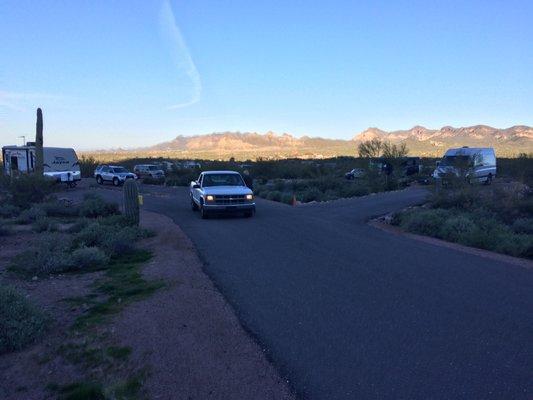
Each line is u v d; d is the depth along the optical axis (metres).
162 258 11.58
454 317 7.16
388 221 18.80
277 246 12.94
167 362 5.73
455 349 5.97
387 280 9.33
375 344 6.14
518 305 7.75
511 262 11.43
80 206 23.00
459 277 9.62
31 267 10.35
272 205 26.36
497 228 15.72
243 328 6.77
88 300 8.25
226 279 9.43
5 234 16.14
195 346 6.16
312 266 10.53
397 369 5.43
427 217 16.55
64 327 6.99
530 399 4.75
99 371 5.60
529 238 13.54
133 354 5.98
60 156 43.94
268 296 8.28
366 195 34.03
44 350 6.25
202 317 7.23
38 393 5.19
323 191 38.97
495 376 5.24
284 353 5.91
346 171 58.94
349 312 7.41
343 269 10.24
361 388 5.01
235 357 5.83
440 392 4.90
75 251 11.12
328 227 16.61
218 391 5.04
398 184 39.91
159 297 8.26
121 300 8.17
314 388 5.04
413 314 7.30
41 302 8.15
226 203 19.36
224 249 12.52
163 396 4.96
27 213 20.69
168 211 23.33
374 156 48.34
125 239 12.48
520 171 34.47
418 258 11.48
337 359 5.72
